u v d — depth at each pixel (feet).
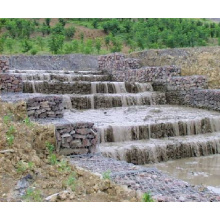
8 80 56.08
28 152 28.09
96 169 27.25
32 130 31.65
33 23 154.51
